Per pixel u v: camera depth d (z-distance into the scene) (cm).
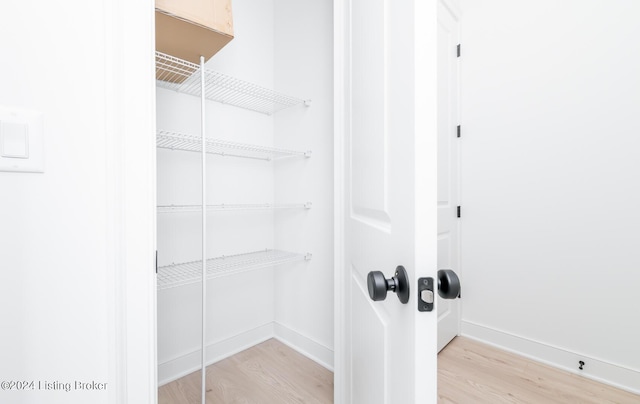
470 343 192
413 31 44
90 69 56
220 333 167
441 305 181
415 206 44
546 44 165
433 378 43
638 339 140
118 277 58
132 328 60
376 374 66
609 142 147
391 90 54
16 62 49
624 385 142
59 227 53
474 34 194
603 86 148
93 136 56
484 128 191
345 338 110
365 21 74
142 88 61
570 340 159
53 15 52
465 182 200
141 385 61
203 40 110
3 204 48
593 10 150
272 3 190
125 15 59
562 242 162
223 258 166
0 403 48
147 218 62
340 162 113
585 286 155
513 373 158
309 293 172
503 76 182
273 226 194
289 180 183
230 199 170
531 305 173
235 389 142
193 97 155
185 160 151
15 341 49
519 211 177
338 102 114
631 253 142
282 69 185
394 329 53
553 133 164
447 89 187
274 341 189
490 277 189
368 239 73
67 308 54
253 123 181
